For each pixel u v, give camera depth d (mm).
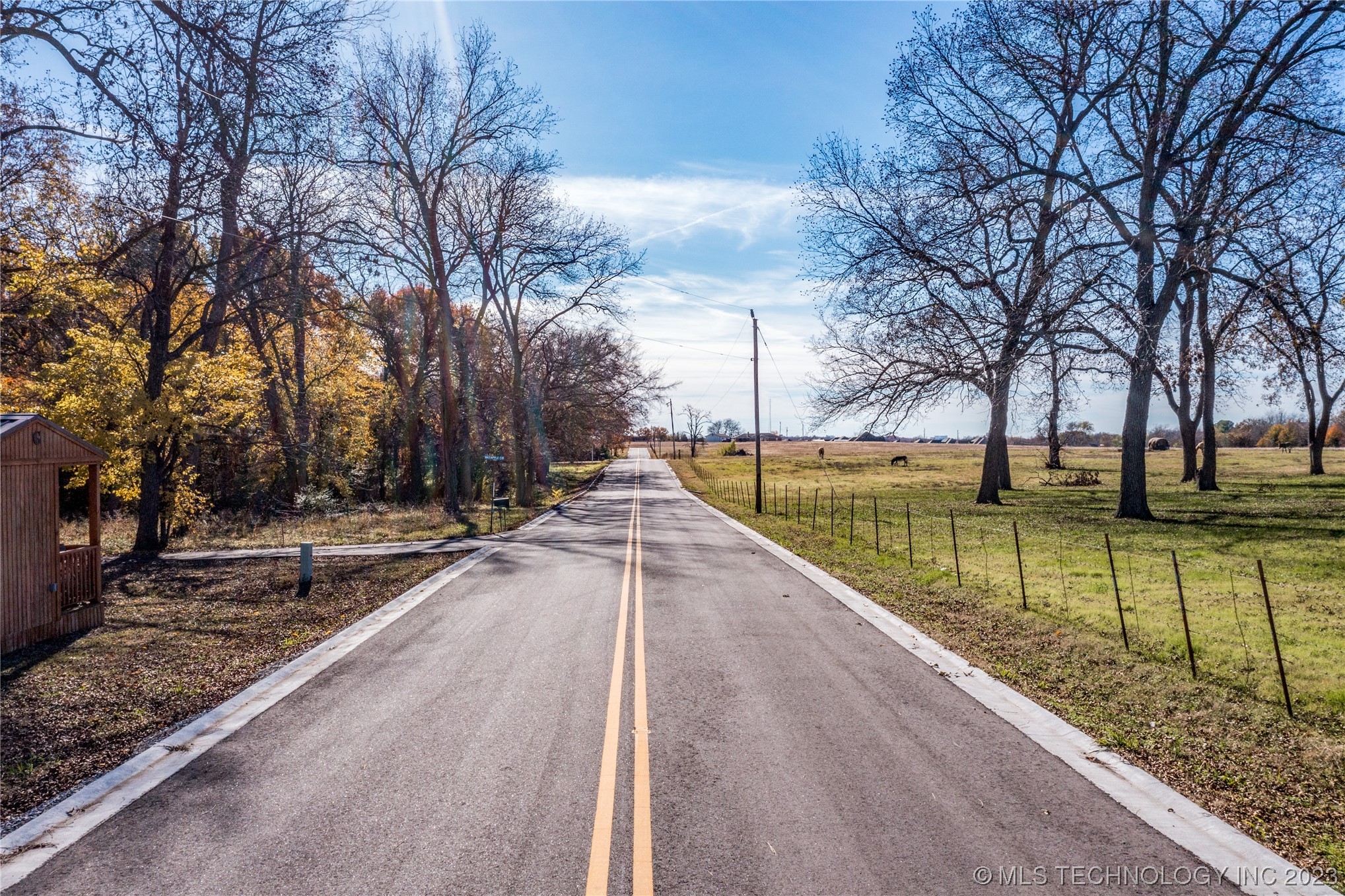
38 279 15422
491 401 44094
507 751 5723
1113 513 25281
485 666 8148
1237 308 18359
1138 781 5180
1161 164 22156
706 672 7793
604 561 16547
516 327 39531
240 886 3955
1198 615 10211
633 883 3918
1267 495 30016
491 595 12508
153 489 18953
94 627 10680
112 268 17656
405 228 30422
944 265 24875
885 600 11672
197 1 12711
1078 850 4250
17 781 5426
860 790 5016
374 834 4488
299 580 14320
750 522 25719
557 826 4547
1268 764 5516
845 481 48469
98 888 3963
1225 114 21484
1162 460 59500
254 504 29328
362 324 31219
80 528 23188
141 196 15461
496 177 33156
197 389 18375
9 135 13133
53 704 7191
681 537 21562
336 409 33688
